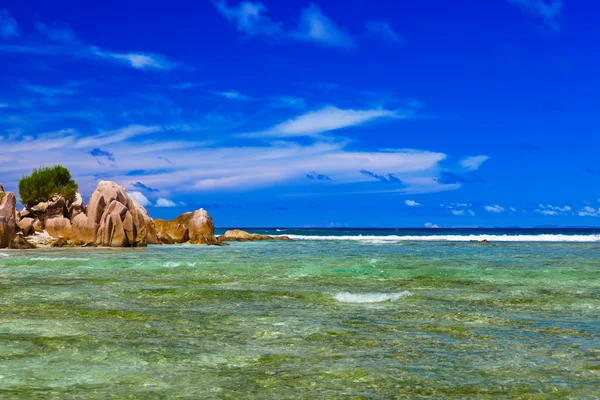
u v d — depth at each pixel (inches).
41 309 653.3
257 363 422.0
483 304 708.0
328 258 1581.0
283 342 490.9
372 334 525.3
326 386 365.7
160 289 828.0
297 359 433.7
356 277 1016.9
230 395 346.9
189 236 2901.1
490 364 419.2
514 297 764.6
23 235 2418.8
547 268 1209.4
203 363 422.0
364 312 646.5
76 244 2292.1
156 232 2758.4
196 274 1077.1
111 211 2338.8
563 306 692.7
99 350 459.5
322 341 495.5
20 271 1132.5
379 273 1088.8
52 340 493.7
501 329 551.2
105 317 605.6
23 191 2790.4
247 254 1822.1
